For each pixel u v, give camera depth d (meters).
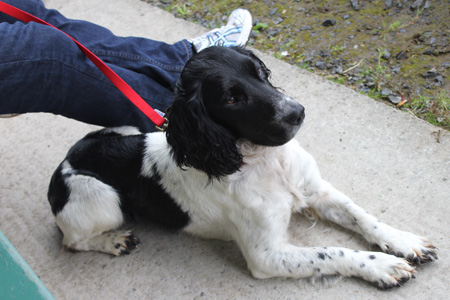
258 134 0.89
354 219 1.02
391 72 1.32
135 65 1.18
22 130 1.42
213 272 1.04
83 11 1.77
